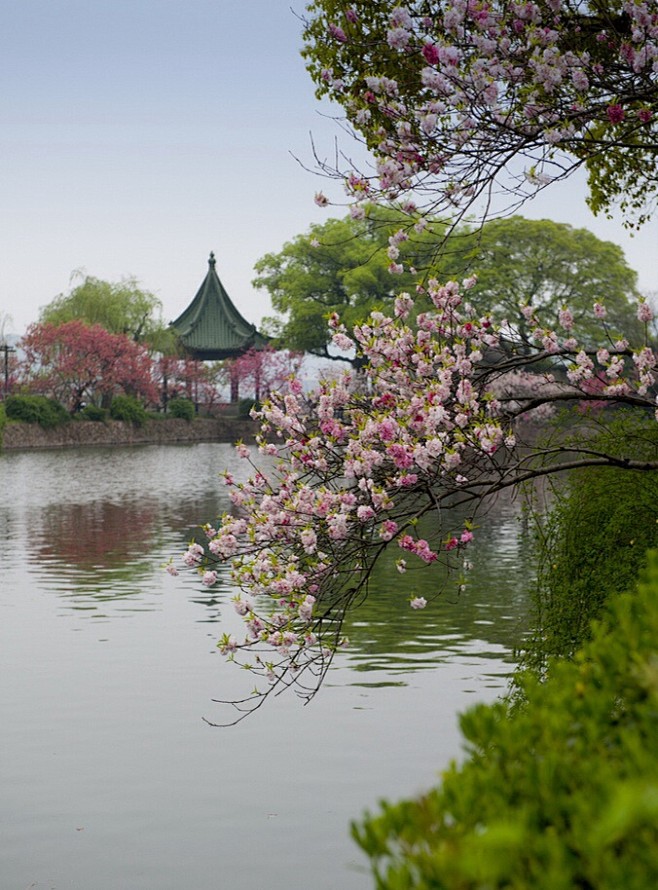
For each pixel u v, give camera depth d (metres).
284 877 7.56
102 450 71.06
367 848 2.22
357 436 8.52
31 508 33.97
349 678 12.73
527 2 8.29
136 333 92.62
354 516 8.33
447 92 8.31
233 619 16.25
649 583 2.92
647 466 8.15
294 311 81.31
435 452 7.96
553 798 2.17
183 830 8.42
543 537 10.48
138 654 14.00
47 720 11.17
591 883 1.98
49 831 8.41
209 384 99.12
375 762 9.90
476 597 17.75
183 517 31.34
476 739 2.59
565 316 8.55
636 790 1.66
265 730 10.84
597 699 2.58
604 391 8.52
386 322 8.88
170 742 10.48
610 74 8.95
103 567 21.64
